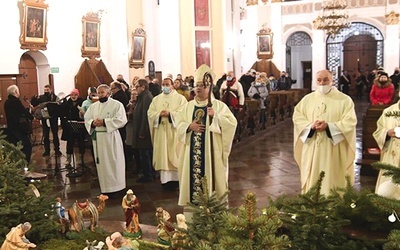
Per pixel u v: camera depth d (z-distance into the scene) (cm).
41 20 1341
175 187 675
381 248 243
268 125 1359
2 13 1231
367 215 256
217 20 1580
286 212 249
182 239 251
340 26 2141
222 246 199
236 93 1052
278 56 2570
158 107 670
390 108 462
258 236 199
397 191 267
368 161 738
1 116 1045
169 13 1491
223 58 1595
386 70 2338
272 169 796
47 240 333
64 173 789
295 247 233
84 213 360
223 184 456
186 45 1525
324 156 466
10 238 282
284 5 2539
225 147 455
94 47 1553
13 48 1264
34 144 1111
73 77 1497
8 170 327
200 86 451
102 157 622
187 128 454
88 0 1524
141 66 1786
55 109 806
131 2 1742
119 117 621
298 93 1877
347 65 2502
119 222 409
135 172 796
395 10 2292
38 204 336
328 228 235
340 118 468
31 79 1398
